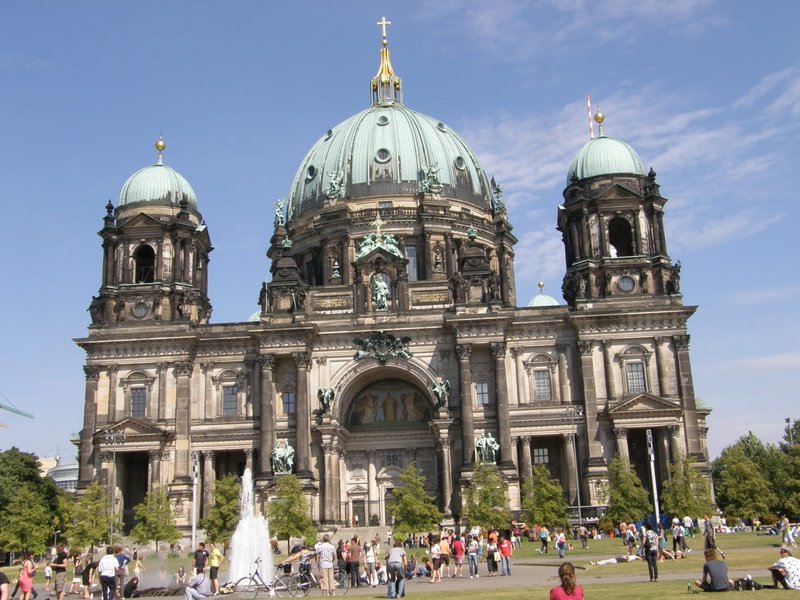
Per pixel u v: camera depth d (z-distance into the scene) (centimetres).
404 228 12519
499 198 13775
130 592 5200
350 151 13238
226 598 4862
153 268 11662
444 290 11106
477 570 6100
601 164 11275
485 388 10769
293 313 10819
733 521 11362
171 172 11894
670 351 10569
